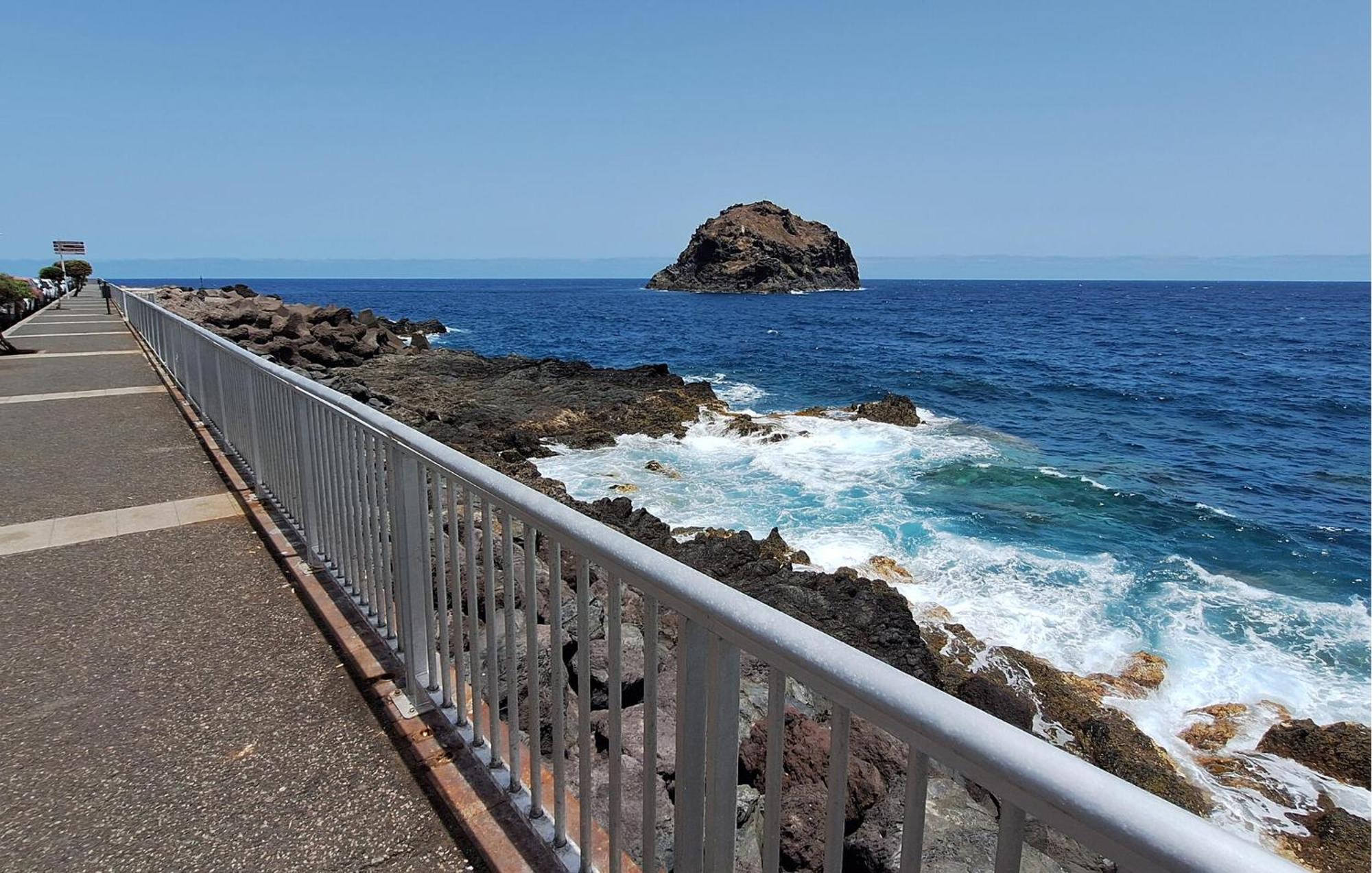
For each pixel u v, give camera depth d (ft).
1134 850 2.56
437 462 8.15
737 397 76.79
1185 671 23.16
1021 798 2.95
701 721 4.96
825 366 105.09
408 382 71.46
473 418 54.19
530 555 6.79
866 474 44.04
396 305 304.71
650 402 59.06
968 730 3.10
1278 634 25.63
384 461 10.37
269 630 11.80
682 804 5.10
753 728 11.42
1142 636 25.22
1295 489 47.80
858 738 11.53
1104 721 19.85
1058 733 20.29
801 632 3.96
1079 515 38.27
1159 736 20.06
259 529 15.99
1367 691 22.20
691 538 32.01
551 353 123.95
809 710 14.64
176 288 138.51
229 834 7.70
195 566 14.20
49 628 11.91
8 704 9.95
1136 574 30.37
